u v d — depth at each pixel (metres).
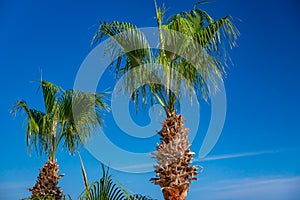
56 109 11.78
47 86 11.93
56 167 11.65
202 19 8.98
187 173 8.41
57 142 11.77
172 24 8.61
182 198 8.33
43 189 11.29
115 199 7.13
